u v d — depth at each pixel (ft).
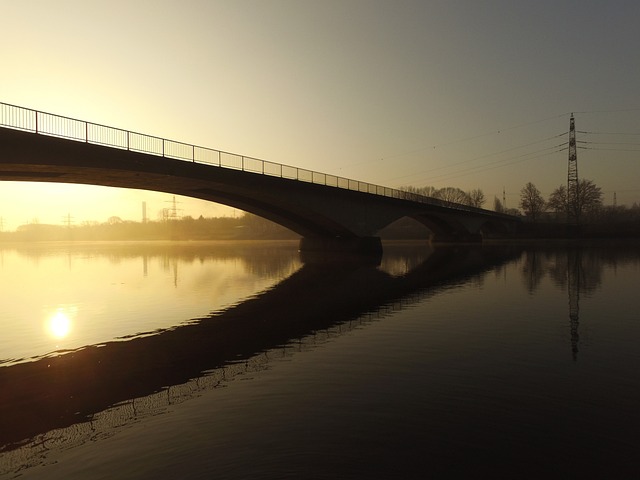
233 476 23.95
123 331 60.75
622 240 351.05
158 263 178.29
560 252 221.87
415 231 483.92
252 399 34.40
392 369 40.86
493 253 222.28
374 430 28.60
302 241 245.45
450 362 42.70
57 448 27.81
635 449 25.98
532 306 72.33
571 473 23.67
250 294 92.63
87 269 153.07
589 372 39.40
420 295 86.12
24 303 83.46
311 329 58.59
